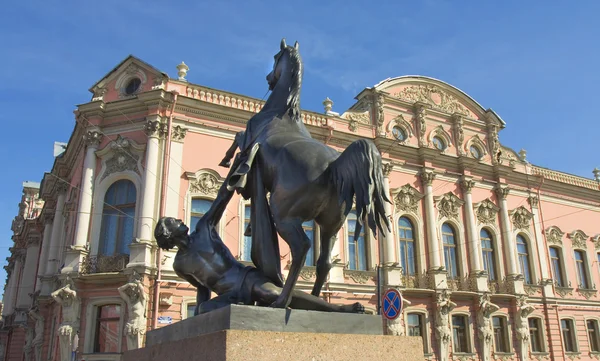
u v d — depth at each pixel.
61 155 21.16
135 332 14.12
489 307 20.30
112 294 14.95
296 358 2.70
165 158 16.17
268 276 3.42
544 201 24.55
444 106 23.16
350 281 18.03
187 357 2.86
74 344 13.91
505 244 22.30
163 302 14.71
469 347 19.77
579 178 26.34
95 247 15.66
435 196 21.14
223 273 3.48
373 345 2.95
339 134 19.41
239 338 2.59
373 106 21.08
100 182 16.38
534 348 21.78
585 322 23.67
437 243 20.38
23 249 29.86
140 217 15.42
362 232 19.16
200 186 16.48
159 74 17.00
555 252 24.33
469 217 21.61
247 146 3.96
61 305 15.15
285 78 4.07
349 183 3.16
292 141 3.56
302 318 2.99
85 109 16.81
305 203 3.29
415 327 19.09
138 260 14.88
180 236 3.61
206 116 17.22
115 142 16.50
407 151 21.00
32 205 34.78
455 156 21.98
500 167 23.09
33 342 19.17
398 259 19.36
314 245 17.06
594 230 25.91
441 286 19.59
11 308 28.92
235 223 16.42
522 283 21.88
